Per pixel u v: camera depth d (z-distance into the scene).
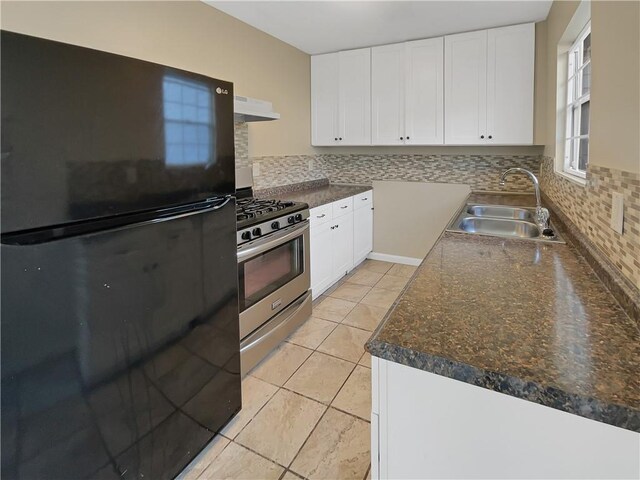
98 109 1.11
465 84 3.45
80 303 1.09
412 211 4.16
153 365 1.34
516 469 0.77
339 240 3.55
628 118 1.06
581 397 0.68
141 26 2.31
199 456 1.63
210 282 1.58
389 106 3.80
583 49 2.38
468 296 1.14
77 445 1.12
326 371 2.24
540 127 3.29
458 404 0.81
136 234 1.23
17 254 0.95
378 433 0.90
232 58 3.04
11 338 0.95
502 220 2.41
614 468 0.70
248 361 2.15
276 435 1.75
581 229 1.69
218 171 1.59
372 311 3.05
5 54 0.90
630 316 0.97
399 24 3.21
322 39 3.60
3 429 0.96
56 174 1.02
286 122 3.79
